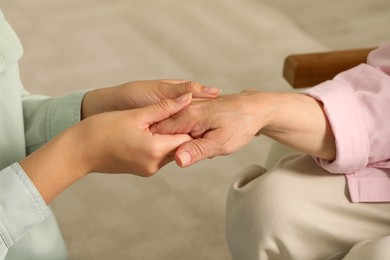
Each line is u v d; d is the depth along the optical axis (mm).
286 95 1021
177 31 2418
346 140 1017
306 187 1054
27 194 920
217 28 2445
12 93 1052
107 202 1691
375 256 954
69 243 1577
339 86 1048
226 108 980
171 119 979
